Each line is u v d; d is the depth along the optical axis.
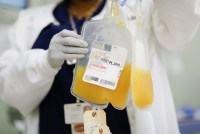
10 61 1.13
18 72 0.95
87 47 0.67
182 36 0.83
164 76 0.94
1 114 1.54
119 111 0.90
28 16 1.23
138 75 0.63
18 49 1.16
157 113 0.87
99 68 0.64
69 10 1.13
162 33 0.88
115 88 0.64
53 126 0.94
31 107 0.99
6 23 1.56
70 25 1.01
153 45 0.93
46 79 0.87
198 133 1.55
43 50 0.93
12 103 1.00
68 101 0.92
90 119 0.67
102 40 0.65
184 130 1.46
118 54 0.65
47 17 1.12
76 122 0.90
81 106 0.90
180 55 1.78
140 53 0.65
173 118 0.91
